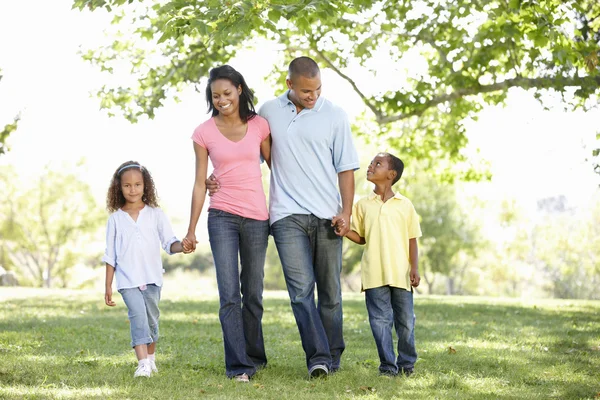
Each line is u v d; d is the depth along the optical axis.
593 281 56.62
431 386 5.75
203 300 15.30
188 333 9.28
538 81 13.71
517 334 9.41
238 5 7.40
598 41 12.38
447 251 48.22
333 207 6.18
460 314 12.51
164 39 7.87
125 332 9.30
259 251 6.21
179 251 6.24
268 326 10.36
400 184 24.80
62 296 16.98
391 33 16.27
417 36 15.41
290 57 17.17
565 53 9.92
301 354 7.54
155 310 6.34
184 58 15.32
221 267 6.07
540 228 57.81
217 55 14.97
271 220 6.15
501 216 51.56
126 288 6.15
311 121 6.12
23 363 6.49
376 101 16.69
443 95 15.77
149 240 6.28
